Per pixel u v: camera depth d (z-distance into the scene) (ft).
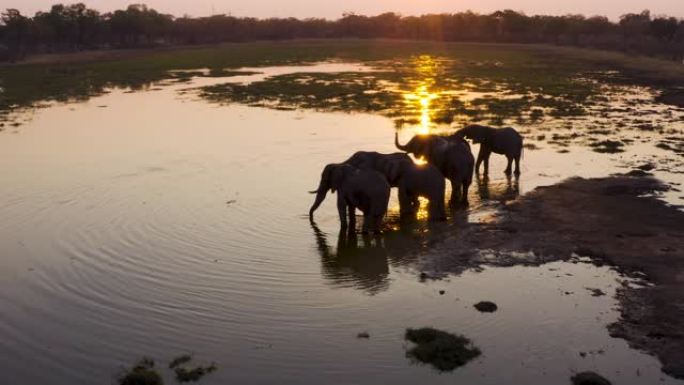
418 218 63.46
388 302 45.50
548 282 48.37
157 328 42.19
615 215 62.75
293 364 37.88
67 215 64.49
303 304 45.27
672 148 91.71
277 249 55.36
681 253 53.06
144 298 46.42
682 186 72.18
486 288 47.50
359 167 60.59
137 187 73.92
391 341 40.24
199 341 40.52
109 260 53.16
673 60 264.11
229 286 48.14
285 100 150.00
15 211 66.08
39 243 57.31
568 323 42.29
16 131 111.34
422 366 37.55
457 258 53.01
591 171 79.61
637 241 55.88
